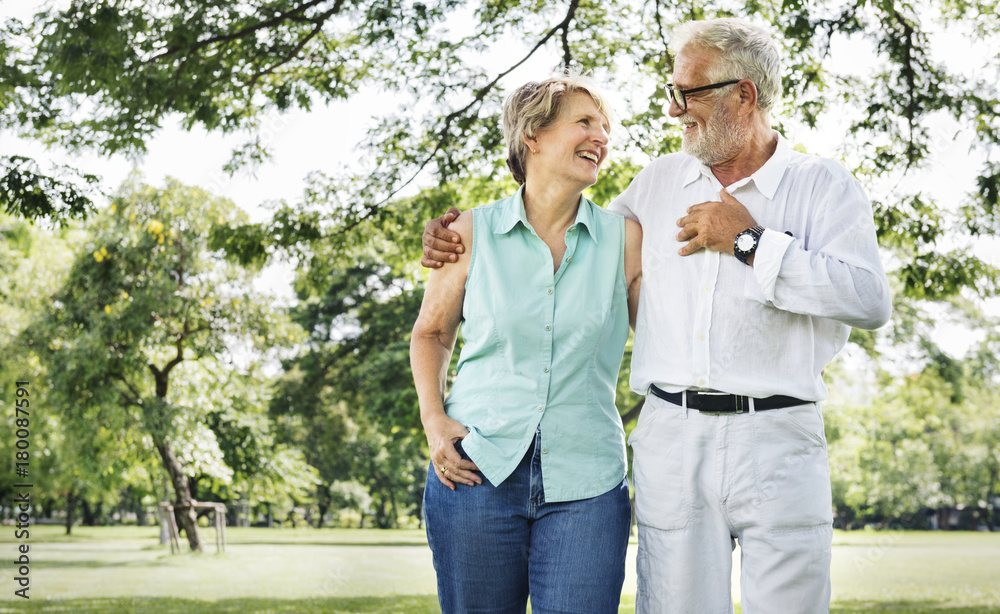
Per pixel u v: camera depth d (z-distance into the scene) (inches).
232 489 928.9
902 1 274.7
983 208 302.8
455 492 82.6
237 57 286.7
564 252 86.4
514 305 83.6
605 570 80.7
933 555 683.4
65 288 647.1
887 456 1358.3
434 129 324.5
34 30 250.4
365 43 304.5
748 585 80.1
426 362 88.7
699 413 80.7
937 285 329.1
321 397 860.0
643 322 86.4
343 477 1427.2
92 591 380.8
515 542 82.9
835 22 271.1
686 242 83.7
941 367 643.5
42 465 776.3
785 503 78.3
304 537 1107.3
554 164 84.0
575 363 83.6
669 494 82.0
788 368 79.9
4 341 647.8
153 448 726.5
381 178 338.3
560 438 82.1
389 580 444.1
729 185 84.0
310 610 304.8
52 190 279.9
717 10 290.0
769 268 74.9
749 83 82.7
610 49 301.0
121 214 636.7
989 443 1337.4
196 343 670.5
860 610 303.9
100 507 1943.9
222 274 657.0
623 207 92.4
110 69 249.6
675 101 85.4
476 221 88.0
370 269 922.7
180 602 334.3
